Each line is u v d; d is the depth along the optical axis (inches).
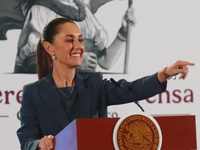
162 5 338.0
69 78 219.1
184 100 327.0
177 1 338.3
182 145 178.1
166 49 335.3
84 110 212.5
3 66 323.6
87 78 219.5
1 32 327.0
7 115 317.7
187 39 336.2
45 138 190.1
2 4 329.1
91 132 170.7
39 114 213.8
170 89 326.3
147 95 212.4
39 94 216.2
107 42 332.5
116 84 218.7
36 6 331.6
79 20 332.5
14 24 328.8
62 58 216.7
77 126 169.9
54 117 212.7
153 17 337.1
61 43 216.5
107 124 172.1
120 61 332.2
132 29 335.0
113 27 334.3
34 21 330.0
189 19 338.0
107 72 330.6
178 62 201.9
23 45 327.6
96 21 333.7
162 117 178.1
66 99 214.8
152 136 174.4
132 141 172.9
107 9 335.3
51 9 331.9
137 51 334.0
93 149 170.4
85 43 330.6
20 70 324.5
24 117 215.3
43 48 225.9
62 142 181.6
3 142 315.6
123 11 335.9
